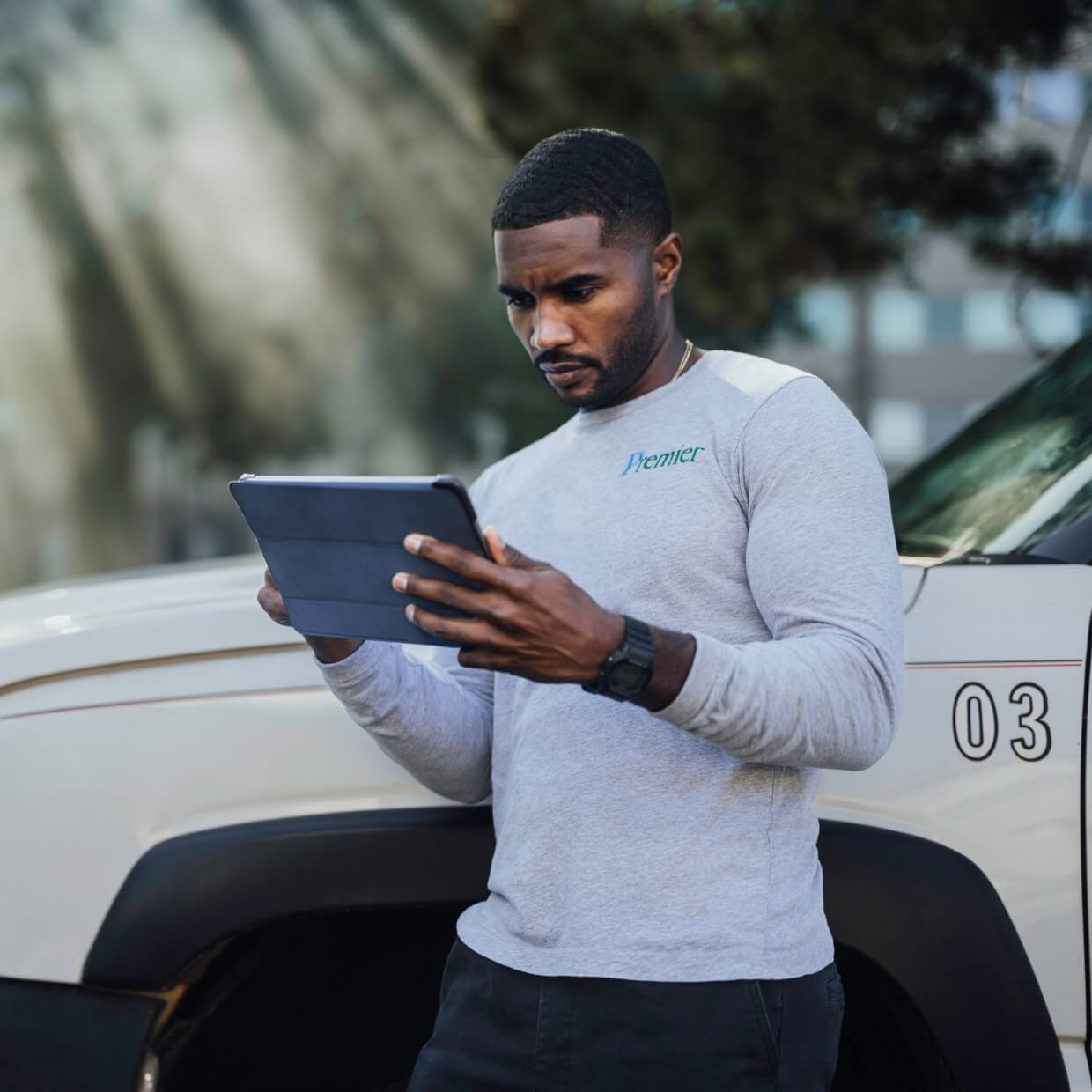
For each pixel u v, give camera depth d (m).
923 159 9.44
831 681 1.86
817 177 9.49
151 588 2.85
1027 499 2.70
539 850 2.04
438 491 1.76
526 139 9.90
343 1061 2.61
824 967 2.04
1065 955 2.28
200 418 29.36
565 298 2.10
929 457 3.37
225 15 26.14
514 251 2.10
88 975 2.35
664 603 2.05
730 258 9.70
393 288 26.23
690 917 1.96
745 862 1.98
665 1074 1.94
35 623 2.60
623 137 2.15
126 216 28.03
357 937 2.61
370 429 28.56
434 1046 2.12
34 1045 2.35
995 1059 2.25
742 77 9.48
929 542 2.81
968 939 2.26
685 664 1.83
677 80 9.72
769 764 1.93
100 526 31.06
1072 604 2.35
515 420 23.72
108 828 2.39
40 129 27.61
